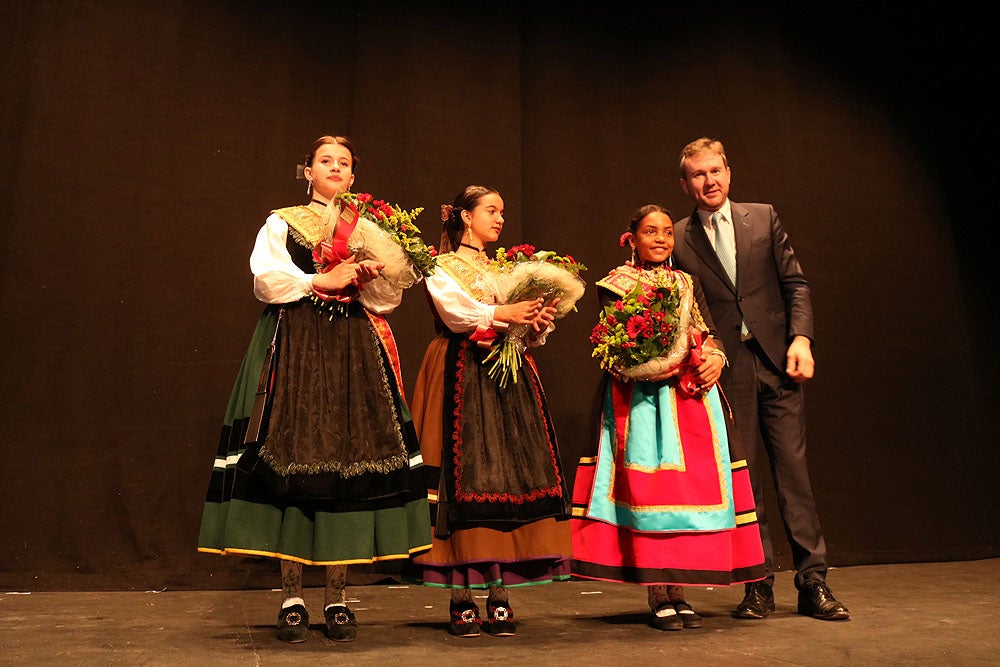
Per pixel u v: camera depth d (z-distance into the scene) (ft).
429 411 7.97
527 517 7.56
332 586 7.41
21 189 11.38
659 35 15.34
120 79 12.07
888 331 15.92
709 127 15.33
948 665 6.12
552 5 14.82
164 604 9.52
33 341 11.16
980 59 17.87
